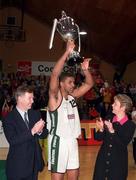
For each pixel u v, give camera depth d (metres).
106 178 3.72
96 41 15.39
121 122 3.76
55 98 3.89
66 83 3.96
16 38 18.08
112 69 18.23
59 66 3.71
